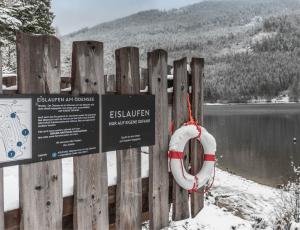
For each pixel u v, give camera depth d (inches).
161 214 163.8
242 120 2529.5
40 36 118.3
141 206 155.3
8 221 114.3
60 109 124.2
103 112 138.0
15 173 170.6
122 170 146.6
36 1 515.8
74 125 128.6
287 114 3287.4
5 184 139.7
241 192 293.4
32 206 118.0
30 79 116.3
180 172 165.2
